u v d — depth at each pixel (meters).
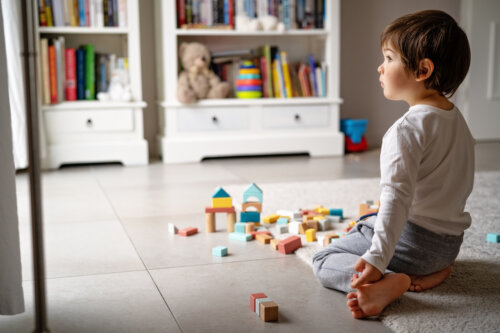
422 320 1.02
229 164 3.05
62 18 2.93
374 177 2.61
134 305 1.13
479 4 3.78
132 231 1.72
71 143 2.96
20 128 2.46
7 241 0.93
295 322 1.04
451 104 1.14
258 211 1.73
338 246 1.22
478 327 0.99
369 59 3.72
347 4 3.63
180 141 3.11
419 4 3.75
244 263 1.40
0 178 0.92
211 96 3.18
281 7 3.26
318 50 3.47
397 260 1.15
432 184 1.10
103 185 2.48
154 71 3.38
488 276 1.25
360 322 1.04
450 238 1.14
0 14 0.91
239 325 1.03
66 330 1.01
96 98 3.07
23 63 0.75
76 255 1.48
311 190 2.30
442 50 1.06
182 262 1.42
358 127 3.40
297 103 3.26
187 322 1.05
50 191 2.35
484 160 3.08
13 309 0.95
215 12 3.16
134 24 3.00
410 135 1.05
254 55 3.38
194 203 2.11
